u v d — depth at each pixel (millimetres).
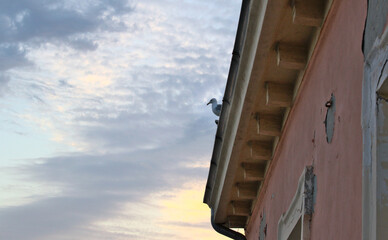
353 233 6543
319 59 8711
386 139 6047
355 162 6715
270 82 10250
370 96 6340
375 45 6281
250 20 9328
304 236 8508
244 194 13672
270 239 11969
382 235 5738
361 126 6547
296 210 9391
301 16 8523
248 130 11633
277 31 9203
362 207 6156
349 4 7457
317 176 8422
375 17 6449
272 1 8625
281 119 11078
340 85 7574
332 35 8109
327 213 7719
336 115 7660
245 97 10695
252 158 12531
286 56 9383
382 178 5922
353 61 7098
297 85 9914
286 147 10781
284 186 10773
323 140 8219
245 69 10328
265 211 12773
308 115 9203
